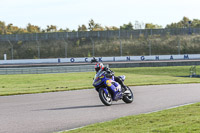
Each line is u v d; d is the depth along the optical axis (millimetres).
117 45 134500
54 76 59281
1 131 11578
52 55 131125
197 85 31359
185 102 18891
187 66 84375
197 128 10305
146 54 128000
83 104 18859
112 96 18031
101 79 17766
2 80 50938
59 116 14680
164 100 20016
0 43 139500
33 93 26641
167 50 129875
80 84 38875
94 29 185250
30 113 15641
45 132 11422
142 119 12812
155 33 142625
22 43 139375
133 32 142750
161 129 10398
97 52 131000
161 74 69125
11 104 19406
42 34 142375
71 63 103250
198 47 130750
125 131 10508
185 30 143250
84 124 12789
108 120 13594
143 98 21266
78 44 137750
